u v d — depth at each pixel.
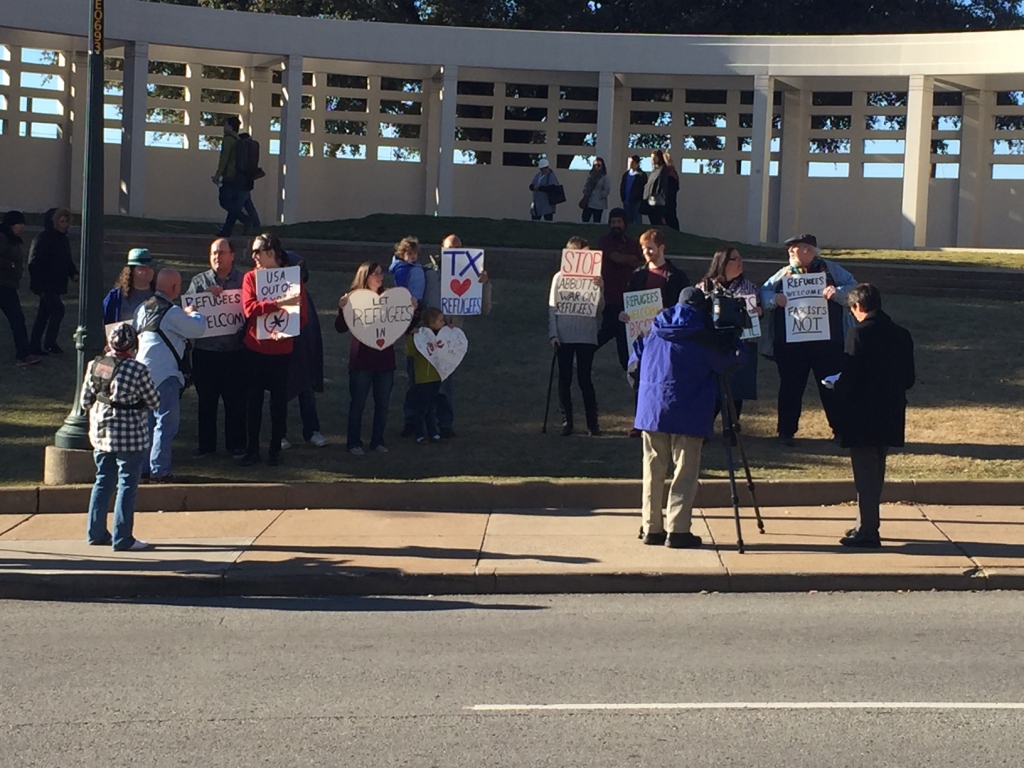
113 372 10.48
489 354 18.27
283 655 7.97
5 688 7.26
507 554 10.45
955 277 22.50
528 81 32.28
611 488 12.30
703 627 8.65
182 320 12.38
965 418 15.11
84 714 6.77
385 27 30.86
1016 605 9.30
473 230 26.16
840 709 6.79
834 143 35.41
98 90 12.54
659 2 39.78
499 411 15.61
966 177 31.61
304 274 13.41
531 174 33.44
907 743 6.25
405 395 16.22
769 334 14.23
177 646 8.21
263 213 33.06
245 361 13.27
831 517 11.77
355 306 13.25
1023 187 31.28
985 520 11.57
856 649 8.02
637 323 13.25
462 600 9.62
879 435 10.38
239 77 36.06
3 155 30.66
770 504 12.26
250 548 10.70
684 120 33.16
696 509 12.16
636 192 27.61
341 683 7.32
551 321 14.27
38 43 30.12
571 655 7.92
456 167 33.38
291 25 30.36
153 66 36.72
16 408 14.95
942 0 41.50
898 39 30.05
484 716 6.71
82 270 12.59
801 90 32.41
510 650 8.06
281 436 13.15
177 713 6.79
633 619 8.92
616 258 14.80
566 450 13.91
